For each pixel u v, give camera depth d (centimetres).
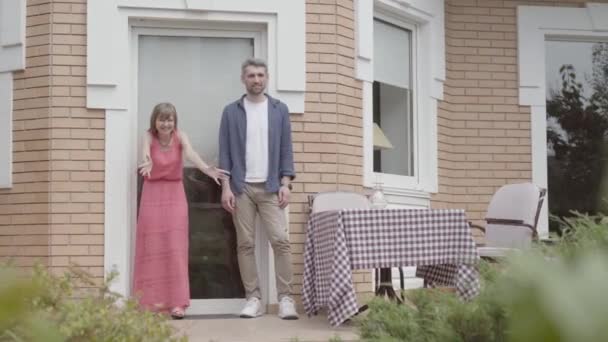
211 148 704
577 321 30
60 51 676
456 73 842
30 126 679
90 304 212
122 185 676
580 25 863
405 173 811
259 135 659
